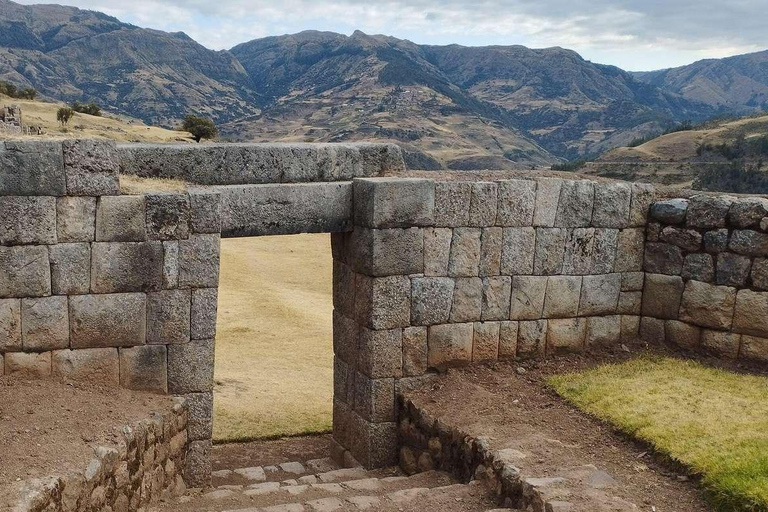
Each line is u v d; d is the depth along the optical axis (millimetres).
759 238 11180
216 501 8844
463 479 9195
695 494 7582
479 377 11281
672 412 9328
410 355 10969
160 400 9109
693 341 12039
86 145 8562
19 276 8484
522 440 8828
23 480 6277
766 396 9945
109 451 7242
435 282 11000
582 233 11938
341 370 11688
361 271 10820
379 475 10578
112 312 8922
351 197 10852
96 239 8742
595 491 7332
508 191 11289
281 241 36469
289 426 13328
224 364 17297
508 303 11562
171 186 9672
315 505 8188
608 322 12367
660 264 12312
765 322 11195
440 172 12562
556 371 11586
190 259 9203
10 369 8602
